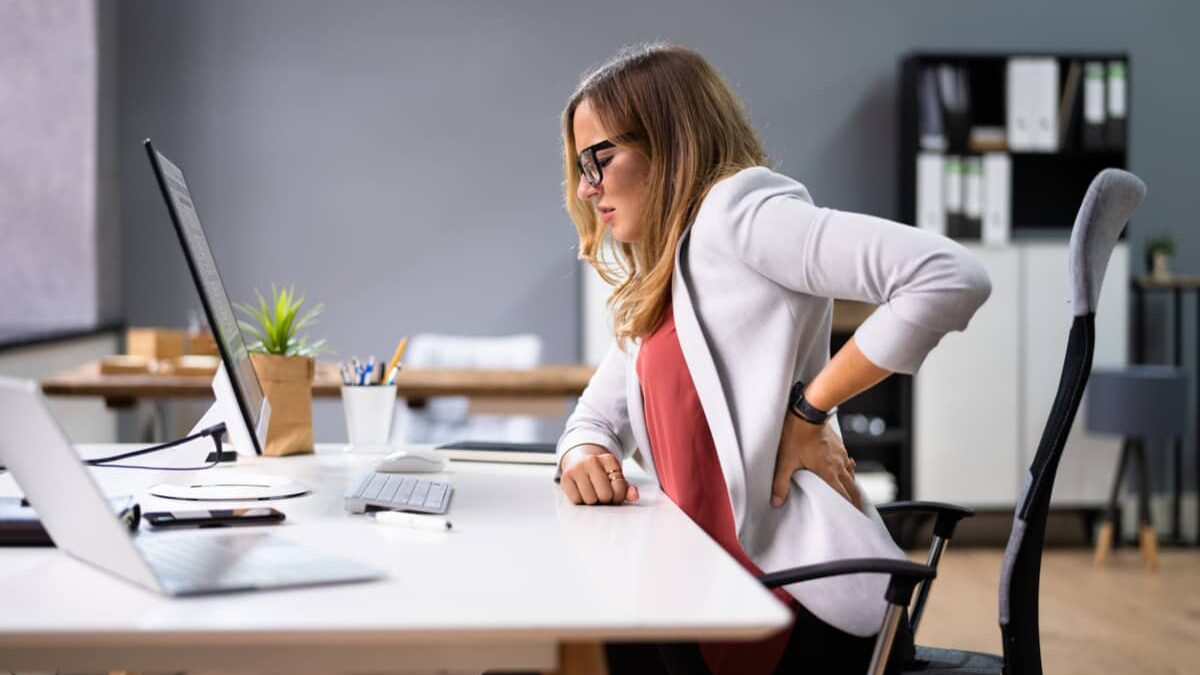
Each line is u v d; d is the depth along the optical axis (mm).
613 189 1772
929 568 1374
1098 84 5590
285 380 2213
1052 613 4250
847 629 1543
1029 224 5922
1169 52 6020
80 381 3775
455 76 5824
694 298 1667
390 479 1769
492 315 5867
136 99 5738
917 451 5535
